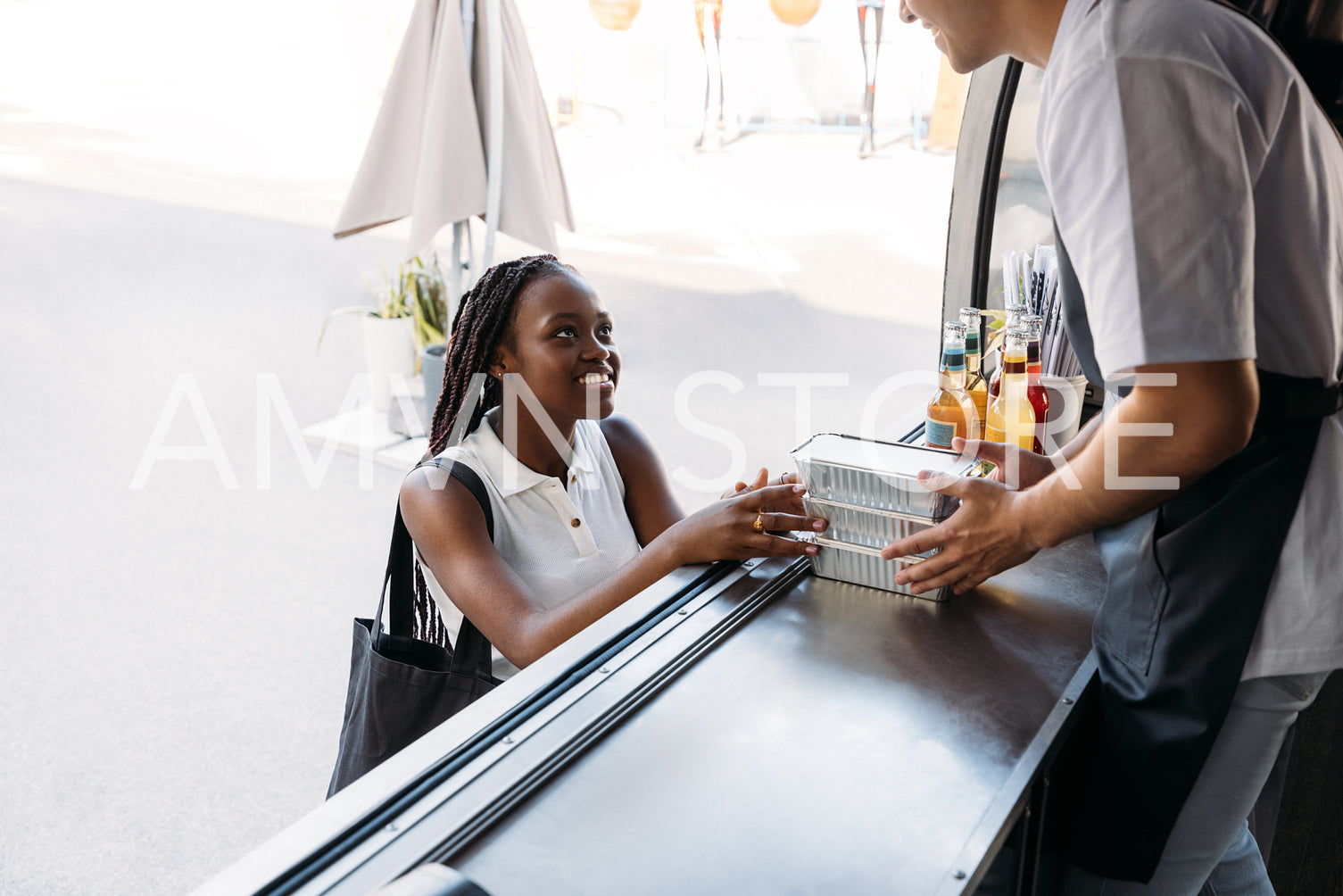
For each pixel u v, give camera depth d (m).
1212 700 1.04
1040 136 1.01
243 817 2.31
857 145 11.28
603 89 12.79
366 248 7.51
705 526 1.31
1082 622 1.24
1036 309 1.74
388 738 1.37
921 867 0.84
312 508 3.85
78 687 2.76
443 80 3.65
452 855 0.83
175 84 14.34
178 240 7.61
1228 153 0.87
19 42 16.91
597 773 0.94
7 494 3.91
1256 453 1.02
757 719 1.02
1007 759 0.97
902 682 1.10
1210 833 1.13
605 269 7.10
